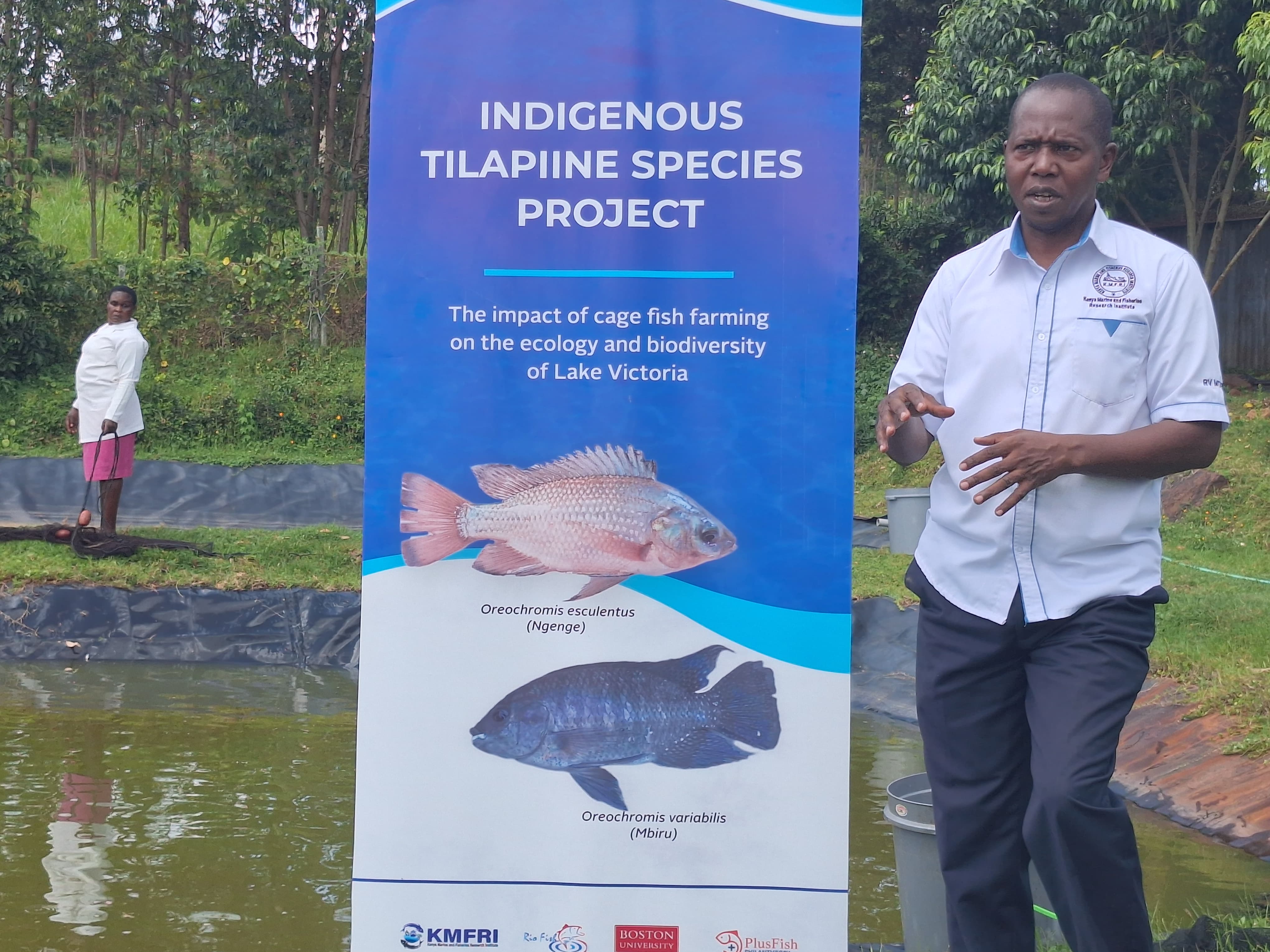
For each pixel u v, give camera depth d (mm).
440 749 2557
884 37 20547
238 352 15656
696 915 2535
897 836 3369
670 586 2535
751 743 2529
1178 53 13609
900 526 4246
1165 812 5168
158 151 19609
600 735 2537
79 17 17469
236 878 4309
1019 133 2453
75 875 4305
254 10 17500
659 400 2520
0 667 7605
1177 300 2404
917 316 2758
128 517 10578
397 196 2518
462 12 2492
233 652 7973
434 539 2553
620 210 2498
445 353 2533
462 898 2553
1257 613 6969
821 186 2471
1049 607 2422
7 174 16000
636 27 2471
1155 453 2338
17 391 13672
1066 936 2379
